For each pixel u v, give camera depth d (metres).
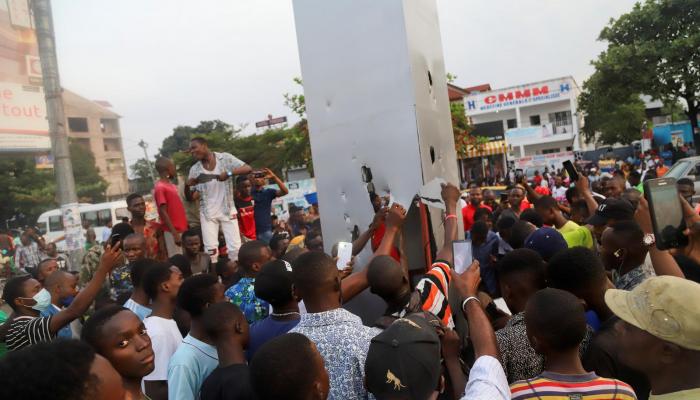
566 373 1.90
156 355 2.94
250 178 6.07
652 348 1.69
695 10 21.58
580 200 6.02
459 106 20.83
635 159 27.41
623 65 22.78
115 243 3.06
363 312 3.46
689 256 3.02
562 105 40.19
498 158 35.28
